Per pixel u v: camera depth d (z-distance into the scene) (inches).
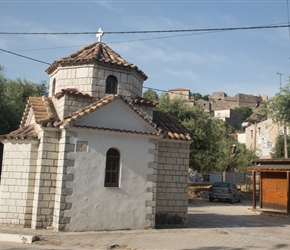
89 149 494.0
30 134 514.0
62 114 518.9
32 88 1245.7
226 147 1656.0
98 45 631.2
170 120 641.6
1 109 887.1
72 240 423.2
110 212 498.0
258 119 3737.7
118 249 395.2
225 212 866.1
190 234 507.8
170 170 581.6
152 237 467.8
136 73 598.9
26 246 390.0
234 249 411.2
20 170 509.0
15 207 501.4
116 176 514.6
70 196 475.2
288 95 1016.9
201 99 4315.9
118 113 522.0
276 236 532.1
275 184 919.7
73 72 566.9
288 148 1626.5
